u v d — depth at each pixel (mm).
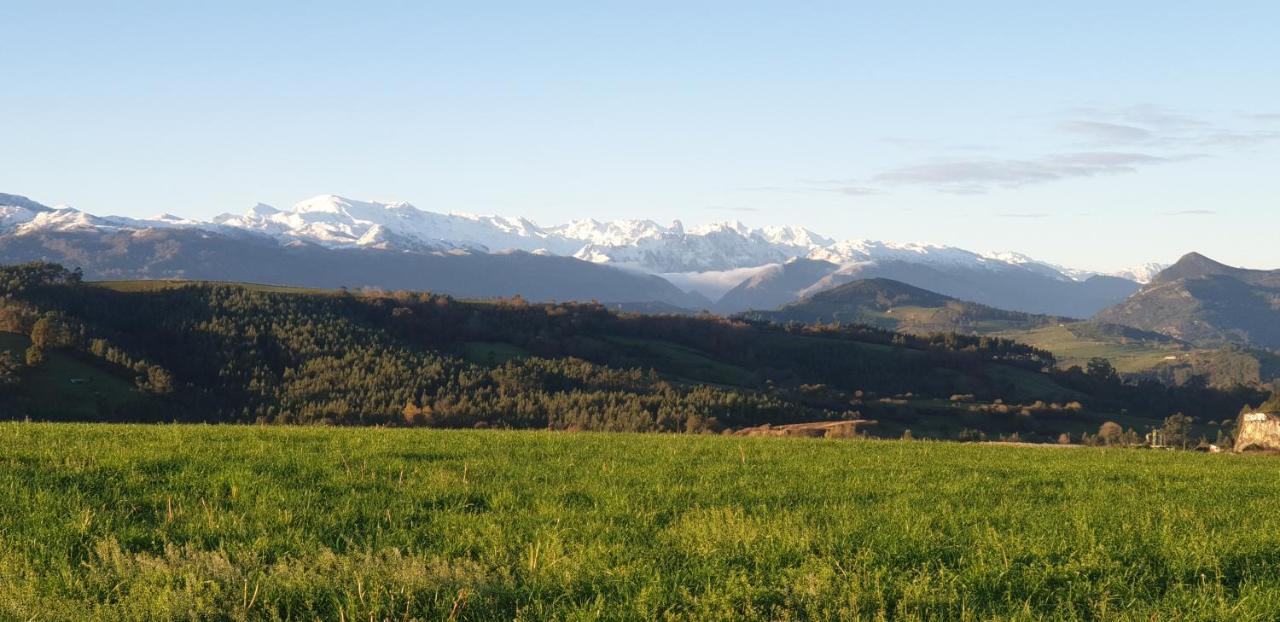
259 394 168375
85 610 9602
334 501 15453
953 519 15000
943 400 195750
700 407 162000
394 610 9977
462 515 14648
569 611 10062
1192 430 177625
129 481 16469
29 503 14180
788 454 26953
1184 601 10883
